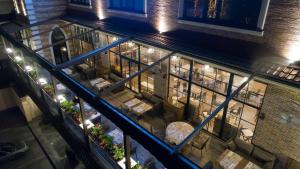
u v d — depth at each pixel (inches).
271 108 300.5
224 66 291.0
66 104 434.3
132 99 465.1
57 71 310.3
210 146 364.5
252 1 297.9
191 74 389.4
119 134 369.7
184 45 371.9
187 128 358.6
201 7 362.0
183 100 434.9
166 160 165.2
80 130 340.5
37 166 593.3
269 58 291.9
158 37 420.8
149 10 457.1
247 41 315.6
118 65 586.9
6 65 762.2
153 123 406.0
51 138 674.8
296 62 274.7
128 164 225.1
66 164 585.3
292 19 263.7
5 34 542.9
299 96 267.6
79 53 753.6
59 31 775.7
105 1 571.8
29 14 693.3
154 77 474.9
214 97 426.6
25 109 715.4
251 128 374.6
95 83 534.0
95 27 523.8
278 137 306.2
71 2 727.7
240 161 293.7
